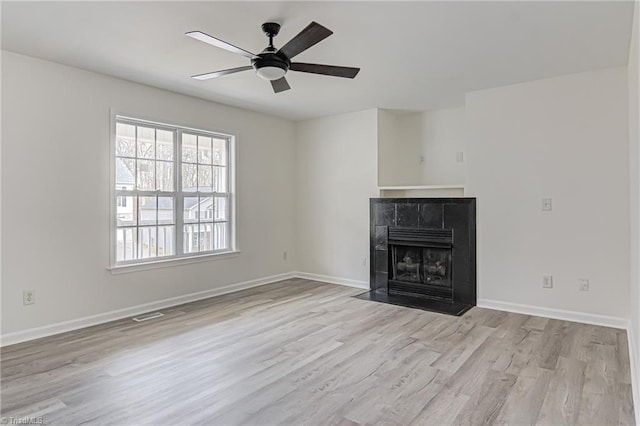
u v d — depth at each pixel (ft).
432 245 15.12
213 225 15.97
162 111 13.80
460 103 15.85
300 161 19.51
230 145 16.53
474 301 14.14
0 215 10.29
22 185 10.64
